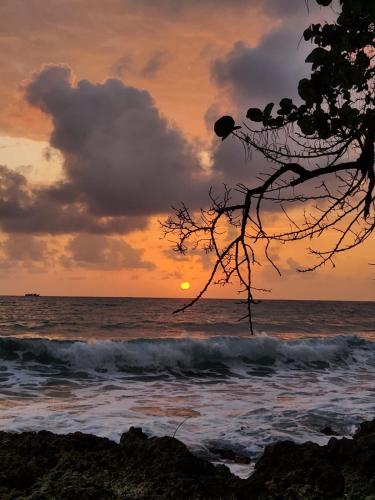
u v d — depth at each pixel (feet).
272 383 56.85
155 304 288.51
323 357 78.07
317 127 7.48
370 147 7.36
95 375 60.39
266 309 255.70
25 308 220.43
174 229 7.96
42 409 38.68
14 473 13.53
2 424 32.60
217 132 7.52
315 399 45.16
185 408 40.55
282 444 17.22
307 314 218.59
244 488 14.37
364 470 15.70
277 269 7.94
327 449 17.19
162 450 15.55
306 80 7.20
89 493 12.84
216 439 30.40
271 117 7.63
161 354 69.15
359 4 6.41
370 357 80.79
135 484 13.91
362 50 7.14
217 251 7.91
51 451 16.07
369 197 7.63
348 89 7.09
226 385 55.16
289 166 7.59
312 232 7.91
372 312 258.98
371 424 21.20
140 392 49.47
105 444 16.78
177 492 13.39
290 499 14.03
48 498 12.56
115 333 119.14
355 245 7.93
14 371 59.67
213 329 134.00
